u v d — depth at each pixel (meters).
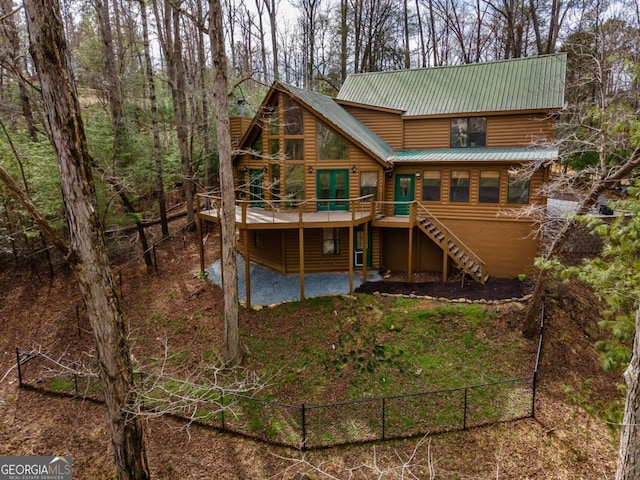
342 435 9.70
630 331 7.36
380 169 16.23
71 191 6.32
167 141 25.22
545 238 15.61
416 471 8.69
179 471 8.85
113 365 7.04
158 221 19.50
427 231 15.84
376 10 30.77
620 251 8.01
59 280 16.64
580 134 14.73
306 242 16.97
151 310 14.54
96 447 9.55
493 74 18.34
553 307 13.48
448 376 11.26
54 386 11.63
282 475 8.72
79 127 6.32
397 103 18.83
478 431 9.62
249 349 12.46
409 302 14.07
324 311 13.87
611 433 7.62
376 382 11.17
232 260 11.47
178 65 20.66
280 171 16.44
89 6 20.50
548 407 10.16
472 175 16.28
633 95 10.94
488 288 14.80
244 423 10.16
